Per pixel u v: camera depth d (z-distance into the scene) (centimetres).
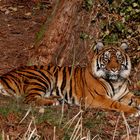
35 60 1589
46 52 1579
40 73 1459
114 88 1416
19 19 2106
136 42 1606
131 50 1605
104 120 1279
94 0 1587
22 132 1177
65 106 1358
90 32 1580
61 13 1572
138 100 1428
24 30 1991
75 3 1564
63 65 1571
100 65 1402
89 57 1562
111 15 1600
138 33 1605
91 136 1183
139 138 1046
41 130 1186
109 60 1392
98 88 1409
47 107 1341
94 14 1588
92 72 1412
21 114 1260
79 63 1567
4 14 2164
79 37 1576
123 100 1438
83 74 1439
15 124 1213
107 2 1600
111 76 1392
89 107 1380
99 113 1317
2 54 1755
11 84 1434
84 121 1248
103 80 1407
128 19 1606
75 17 1573
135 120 1298
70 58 1574
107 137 1191
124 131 1222
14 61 1705
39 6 2222
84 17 1582
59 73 1466
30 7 2241
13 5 2264
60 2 1585
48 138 1161
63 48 1576
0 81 1433
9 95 1428
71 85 1449
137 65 1597
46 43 1579
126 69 1405
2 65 1667
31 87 1433
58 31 1571
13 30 1983
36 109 1312
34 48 1620
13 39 1892
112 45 1476
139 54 1598
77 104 1436
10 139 1145
